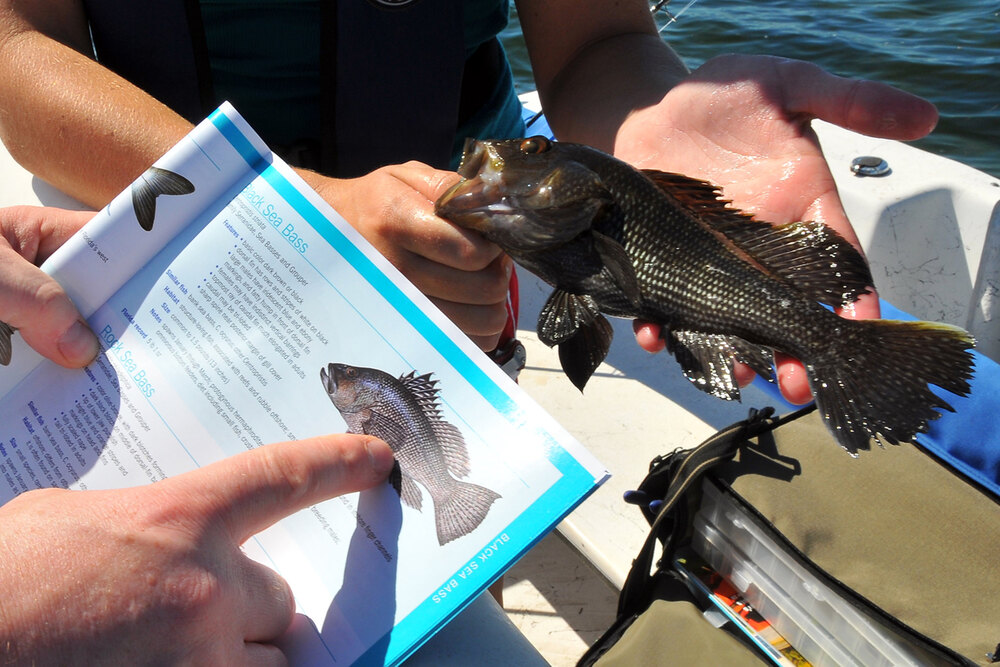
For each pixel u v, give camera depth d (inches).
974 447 16.1
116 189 14.2
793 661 15.5
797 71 15.3
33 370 10.4
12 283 9.9
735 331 12.8
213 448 9.7
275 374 9.9
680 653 15.9
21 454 10.0
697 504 16.9
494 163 12.1
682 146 16.3
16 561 7.3
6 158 16.3
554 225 12.1
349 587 9.0
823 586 14.8
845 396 12.4
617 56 18.9
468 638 9.4
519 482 9.0
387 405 9.5
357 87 17.1
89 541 7.5
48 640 7.1
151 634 7.4
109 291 10.5
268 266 10.4
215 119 10.9
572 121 18.8
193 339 10.2
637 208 12.7
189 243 10.7
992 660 12.9
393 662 8.6
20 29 15.5
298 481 8.6
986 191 24.4
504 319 12.7
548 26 19.6
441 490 9.1
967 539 14.5
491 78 19.6
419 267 12.1
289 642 8.9
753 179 15.4
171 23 16.3
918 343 12.3
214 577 7.9
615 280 12.5
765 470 16.2
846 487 15.6
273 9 16.4
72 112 14.1
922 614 13.8
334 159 18.0
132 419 9.9
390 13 16.4
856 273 13.0
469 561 8.8
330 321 10.1
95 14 16.5
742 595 16.4
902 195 24.7
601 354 12.5
